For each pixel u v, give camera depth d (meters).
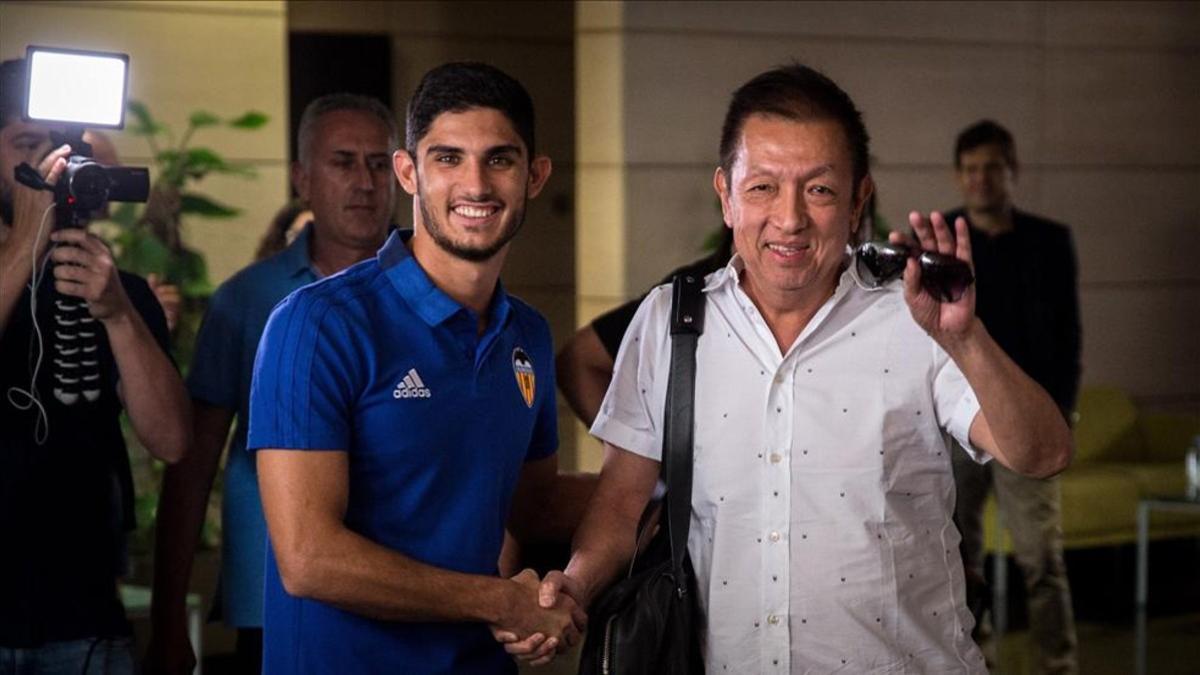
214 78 7.31
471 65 2.61
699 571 2.67
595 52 7.98
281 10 7.41
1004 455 2.52
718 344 2.65
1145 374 9.81
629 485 2.81
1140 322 9.77
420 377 2.57
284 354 2.52
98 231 6.88
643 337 2.75
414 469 2.58
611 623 2.65
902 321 2.60
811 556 2.59
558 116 10.24
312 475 2.50
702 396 2.65
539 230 10.12
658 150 7.95
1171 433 9.16
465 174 2.57
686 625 2.64
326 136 3.68
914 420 2.60
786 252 2.54
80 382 3.10
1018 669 6.75
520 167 2.62
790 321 2.64
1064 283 6.45
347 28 9.79
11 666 3.07
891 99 8.66
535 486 3.00
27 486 3.08
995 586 8.15
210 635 6.71
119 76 3.14
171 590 3.65
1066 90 9.35
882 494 2.59
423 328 2.59
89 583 3.15
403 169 2.69
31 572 3.08
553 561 3.08
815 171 2.52
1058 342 6.45
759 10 8.16
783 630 2.59
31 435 3.10
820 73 2.64
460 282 2.63
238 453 3.67
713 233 8.04
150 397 3.17
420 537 2.59
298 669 2.61
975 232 6.46
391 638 2.59
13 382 3.09
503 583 2.59
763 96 2.57
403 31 9.93
